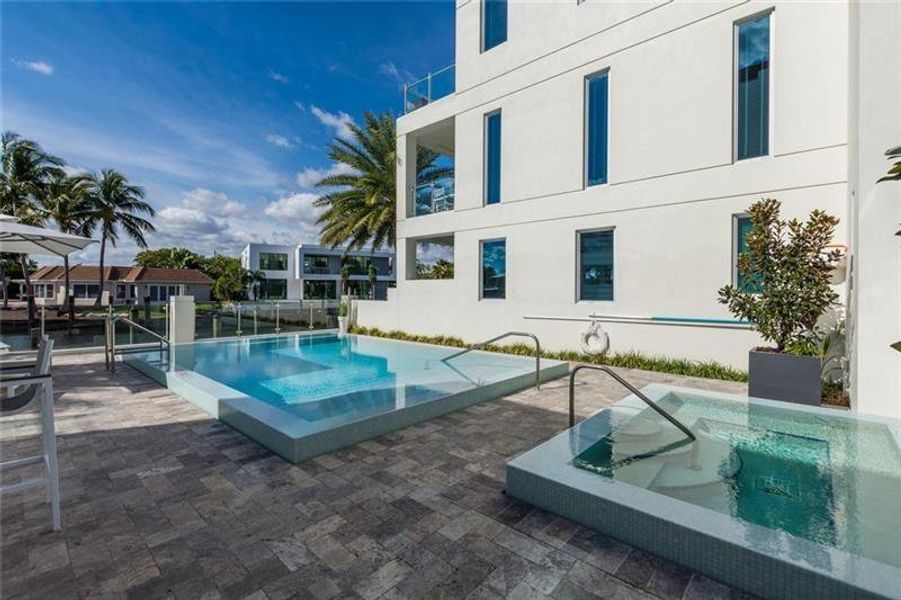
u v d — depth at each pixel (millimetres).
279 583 2268
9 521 2852
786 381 5434
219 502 3117
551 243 9938
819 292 5395
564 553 2518
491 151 11375
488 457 3996
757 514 3043
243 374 8477
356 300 15258
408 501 3141
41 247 6160
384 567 2398
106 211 25844
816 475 3613
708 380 7230
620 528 2639
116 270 44469
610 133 8953
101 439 4438
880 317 4418
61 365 8805
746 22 7453
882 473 3656
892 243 4344
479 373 7117
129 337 11336
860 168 4480
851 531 2822
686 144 7949
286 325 14891
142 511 2990
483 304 11352
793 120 6902
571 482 2926
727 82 7500
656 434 4316
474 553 2523
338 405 5105
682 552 2396
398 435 4617
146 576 2318
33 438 4461
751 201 7273
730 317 7496
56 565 2402
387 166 16266
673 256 8109
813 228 5473
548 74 9969
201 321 12883
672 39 8102
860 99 4473
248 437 4496
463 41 11797
